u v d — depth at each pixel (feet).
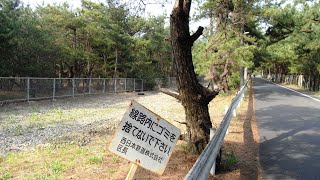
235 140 35.55
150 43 153.89
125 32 140.87
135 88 145.28
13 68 91.81
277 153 30.60
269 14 91.09
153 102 94.63
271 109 65.77
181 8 23.21
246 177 23.45
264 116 55.57
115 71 139.23
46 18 115.14
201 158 15.05
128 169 25.23
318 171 25.22
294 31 109.19
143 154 16.92
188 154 26.78
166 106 81.15
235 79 101.96
